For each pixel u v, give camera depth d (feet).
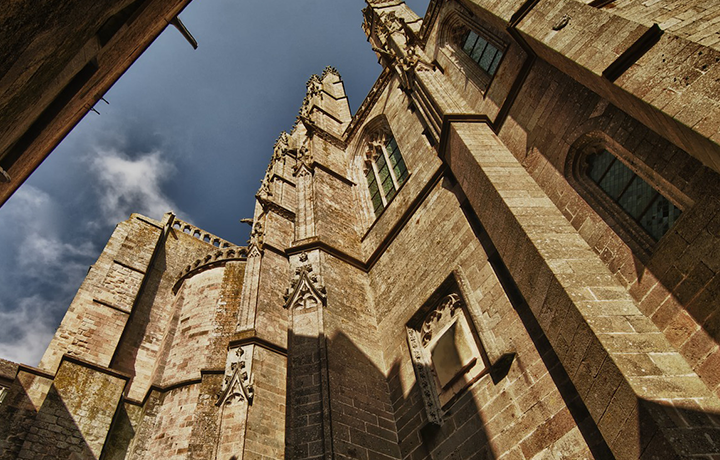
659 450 20.10
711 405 21.31
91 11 18.13
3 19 13.10
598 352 24.58
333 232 67.41
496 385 34.19
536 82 42.96
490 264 40.63
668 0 29.07
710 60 23.67
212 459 49.14
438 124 54.60
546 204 36.19
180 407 77.15
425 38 84.28
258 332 63.77
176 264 127.44
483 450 32.58
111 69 27.35
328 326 47.78
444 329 43.55
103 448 67.77
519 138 44.01
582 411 27.25
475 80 61.77
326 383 40.57
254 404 54.03
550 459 27.73
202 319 95.40
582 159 36.65
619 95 28.45
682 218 26.23
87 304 96.12
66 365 73.36
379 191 77.36
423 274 50.16
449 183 53.31
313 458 34.76
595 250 32.01
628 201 31.55
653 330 25.46
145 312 106.93
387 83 89.61
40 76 18.26
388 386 46.32
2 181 23.44
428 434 38.09
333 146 96.73
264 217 92.94
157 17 27.48
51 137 26.14
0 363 69.26
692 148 23.98
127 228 122.11
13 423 64.44
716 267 23.77
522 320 34.71
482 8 46.98
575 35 33.14
